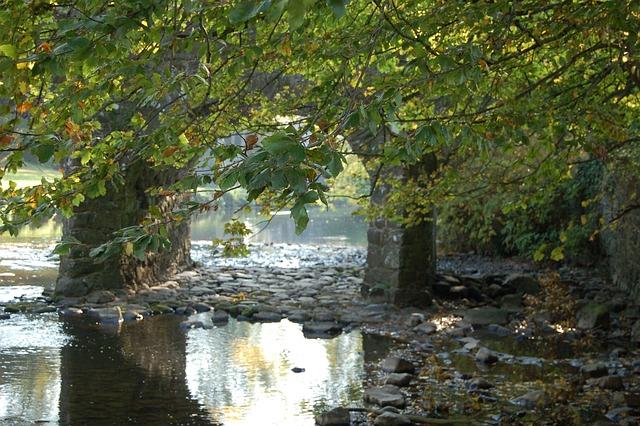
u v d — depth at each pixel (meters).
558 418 9.12
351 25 6.74
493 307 16.55
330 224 42.09
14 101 4.50
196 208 4.94
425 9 6.66
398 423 8.91
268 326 14.81
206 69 5.07
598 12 5.74
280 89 11.27
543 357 12.45
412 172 15.58
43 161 4.60
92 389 10.21
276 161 3.41
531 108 7.07
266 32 6.31
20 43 4.08
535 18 7.09
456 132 6.36
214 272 20.86
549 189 8.67
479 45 6.12
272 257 25.80
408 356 12.49
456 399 9.98
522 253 23.48
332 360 12.16
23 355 11.84
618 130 7.32
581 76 7.88
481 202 20.16
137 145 5.31
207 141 5.97
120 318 14.90
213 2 4.96
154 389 10.28
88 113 5.42
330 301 16.88
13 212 5.29
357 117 4.50
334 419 9.01
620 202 18.30
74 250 16.47
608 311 14.72
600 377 11.02
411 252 16.48
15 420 8.88
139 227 4.65
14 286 18.03
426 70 5.31
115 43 4.00
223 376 11.05
